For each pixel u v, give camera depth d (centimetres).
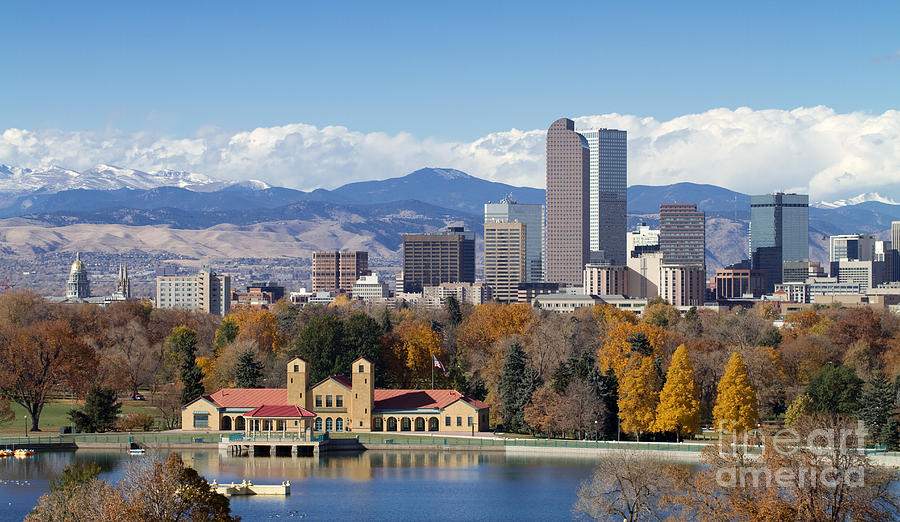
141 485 17138
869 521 15925
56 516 16962
